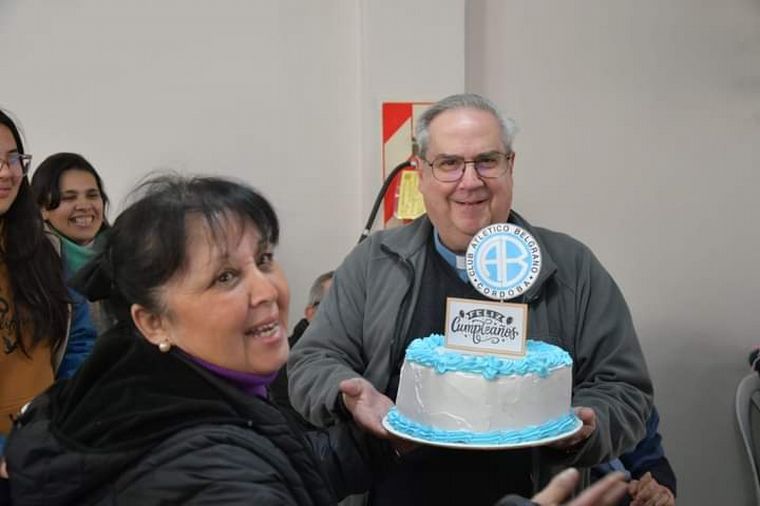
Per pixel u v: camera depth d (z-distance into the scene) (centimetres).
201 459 95
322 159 325
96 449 96
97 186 298
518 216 188
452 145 173
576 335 172
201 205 106
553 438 139
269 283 108
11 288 202
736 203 327
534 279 154
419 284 178
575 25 321
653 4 320
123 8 318
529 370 144
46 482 96
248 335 108
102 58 319
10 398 198
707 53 322
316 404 163
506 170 178
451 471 164
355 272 186
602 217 327
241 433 100
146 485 94
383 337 176
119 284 108
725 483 331
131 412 99
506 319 150
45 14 316
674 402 330
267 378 111
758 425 303
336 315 183
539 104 324
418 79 313
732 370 330
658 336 330
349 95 323
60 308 208
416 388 150
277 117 324
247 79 322
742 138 325
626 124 324
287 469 103
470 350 152
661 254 328
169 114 322
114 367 105
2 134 200
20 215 205
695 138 325
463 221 174
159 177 112
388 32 311
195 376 105
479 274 156
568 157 325
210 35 321
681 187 327
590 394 163
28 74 318
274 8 321
